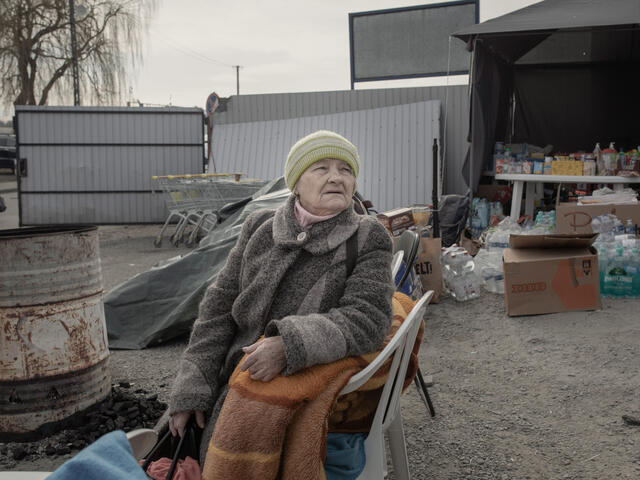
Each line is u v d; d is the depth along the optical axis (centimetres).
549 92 1038
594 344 405
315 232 173
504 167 793
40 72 2000
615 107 1020
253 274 178
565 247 493
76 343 304
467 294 530
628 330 425
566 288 473
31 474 107
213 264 471
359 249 172
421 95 1091
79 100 2014
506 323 466
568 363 379
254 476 139
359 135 1071
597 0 852
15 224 1358
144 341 457
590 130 1035
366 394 174
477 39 769
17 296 287
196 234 1006
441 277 532
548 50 1017
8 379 291
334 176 173
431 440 293
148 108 1218
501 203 845
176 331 458
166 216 1239
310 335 148
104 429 302
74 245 301
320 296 169
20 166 1227
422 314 179
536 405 326
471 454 277
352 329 155
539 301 475
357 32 1210
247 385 146
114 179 1238
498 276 545
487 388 354
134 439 123
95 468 66
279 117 1188
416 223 598
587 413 312
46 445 292
